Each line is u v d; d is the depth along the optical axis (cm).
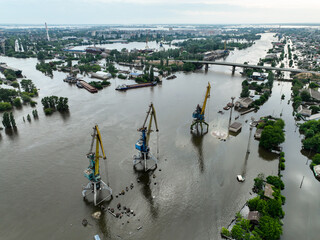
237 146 14925
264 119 17950
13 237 8781
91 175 10388
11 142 15412
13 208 10094
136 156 13275
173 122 18312
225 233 8619
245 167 12838
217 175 12206
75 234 8912
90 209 10056
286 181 11862
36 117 19525
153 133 16500
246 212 9762
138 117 19262
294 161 13550
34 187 11288
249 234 8119
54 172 12362
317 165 12762
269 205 9344
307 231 8975
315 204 10369
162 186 11425
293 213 9831
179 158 13625
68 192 10975
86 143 15262
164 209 10081
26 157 13700
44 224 9338
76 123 18288
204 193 10956
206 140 15638
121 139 15650
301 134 16650
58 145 15012
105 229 9112
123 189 11169
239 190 11119
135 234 8900
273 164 13150
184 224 9350
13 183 11544
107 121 18562
